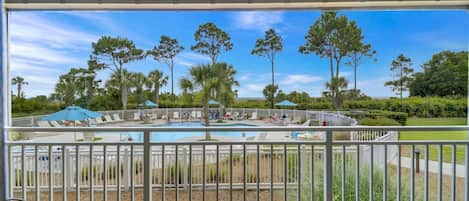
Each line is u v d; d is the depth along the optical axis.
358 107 16.30
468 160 2.08
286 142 2.10
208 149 4.03
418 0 2.40
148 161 2.08
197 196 3.85
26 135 3.86
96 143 2.09
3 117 2.11
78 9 2.52
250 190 3.93
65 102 16.73
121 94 17.91
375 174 2.69
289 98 19.52
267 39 19.77
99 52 18.14
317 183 2.77
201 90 13.43
